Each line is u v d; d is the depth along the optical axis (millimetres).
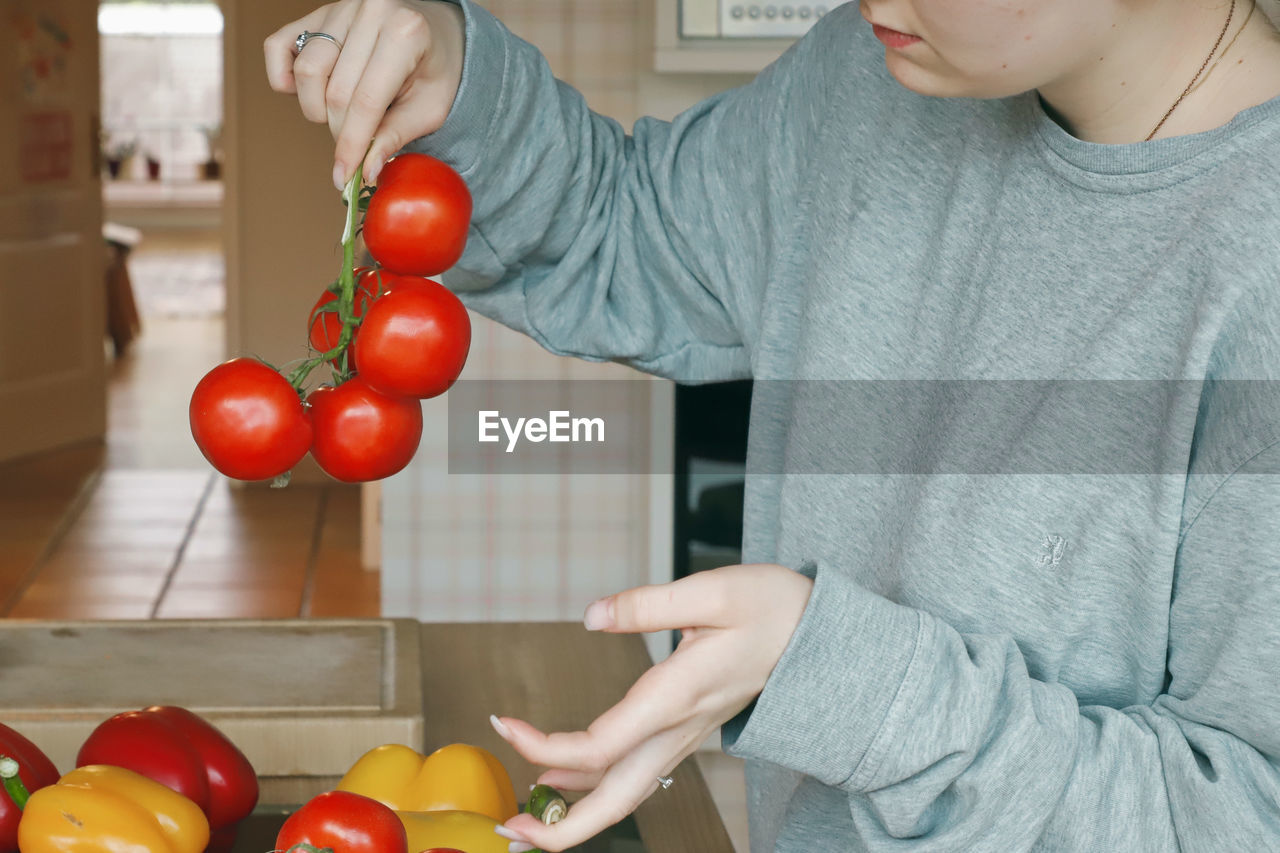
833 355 1308
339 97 1125
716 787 3109
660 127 1522
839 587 1101
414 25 1125
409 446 1149
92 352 7016
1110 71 1116
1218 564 1086
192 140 17578
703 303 1487
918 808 1112
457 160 1258
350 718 1475
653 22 2689
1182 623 1116
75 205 6840
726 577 1092
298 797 1467
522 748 1061
